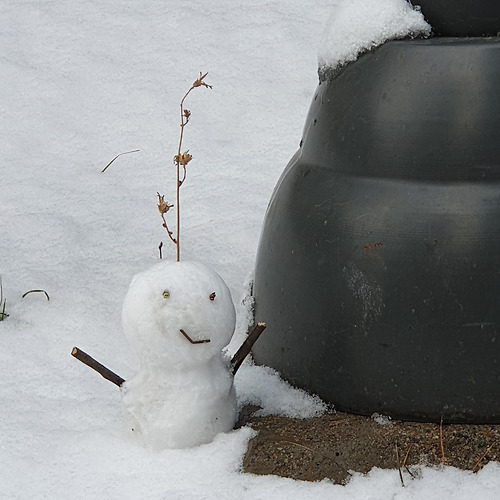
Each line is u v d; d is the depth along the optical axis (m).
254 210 4.08
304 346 2.71
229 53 5.24
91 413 2.77
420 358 2.50
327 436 2.54
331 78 2.77
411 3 2.70
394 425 2.56
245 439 2.53
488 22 2.62
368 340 2.55
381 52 2.63
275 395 2.76
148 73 5.12
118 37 5.42
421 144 2.53
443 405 2.52
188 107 4.87
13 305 3.47
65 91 5.02
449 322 2.47
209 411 2.50
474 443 2.47
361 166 2.62
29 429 2.68
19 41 5.41
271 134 4.64
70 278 3.63
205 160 4.48
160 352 2.43
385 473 2.39
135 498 2.34
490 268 2.45
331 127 2.71
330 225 2.62
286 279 2.74
